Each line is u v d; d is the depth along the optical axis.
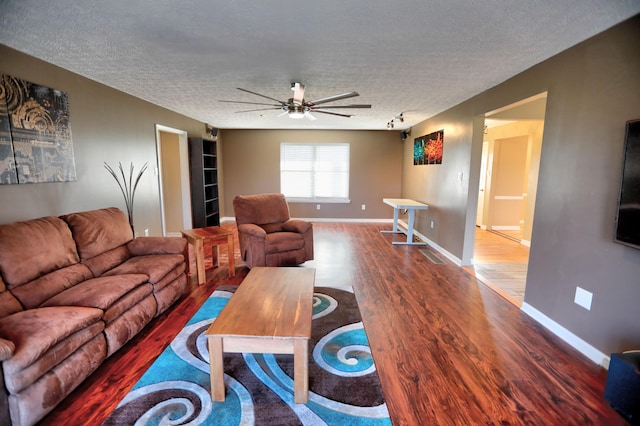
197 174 5.71
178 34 2.17
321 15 1.89
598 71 2.12
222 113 5.26
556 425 1.63
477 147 4.00
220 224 7.29
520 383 1.94
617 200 1.97
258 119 5.88
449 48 2.40
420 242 5.53
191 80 3.29
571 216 2.36
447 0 1.71
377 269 4.09
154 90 3.71
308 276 2.64
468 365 2.11
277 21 1.97
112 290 2.17
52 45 2.34
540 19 1.92
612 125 2.02
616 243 1.99
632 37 1.88
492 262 4.47
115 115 3.64
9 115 2.35
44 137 2.66
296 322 1.85
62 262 2.35
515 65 2.78
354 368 2.06
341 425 1.61
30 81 2.54
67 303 2.01
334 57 2.61
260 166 7.57
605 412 1.71
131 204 3.87
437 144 5.12
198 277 3.46
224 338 1.72
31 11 1.84
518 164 6.77
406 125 6.59
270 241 3.81
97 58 2.62
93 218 2.76
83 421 1.61
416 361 2.15
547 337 2.46
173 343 2.32
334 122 6.15
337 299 3.13
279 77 3.18
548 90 2.60
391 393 1.84
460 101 4.21
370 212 7.67
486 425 1.62
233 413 1.68
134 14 1.88
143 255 3.05
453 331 2.54
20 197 2.48
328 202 7.64
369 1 1.72
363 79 3.22
